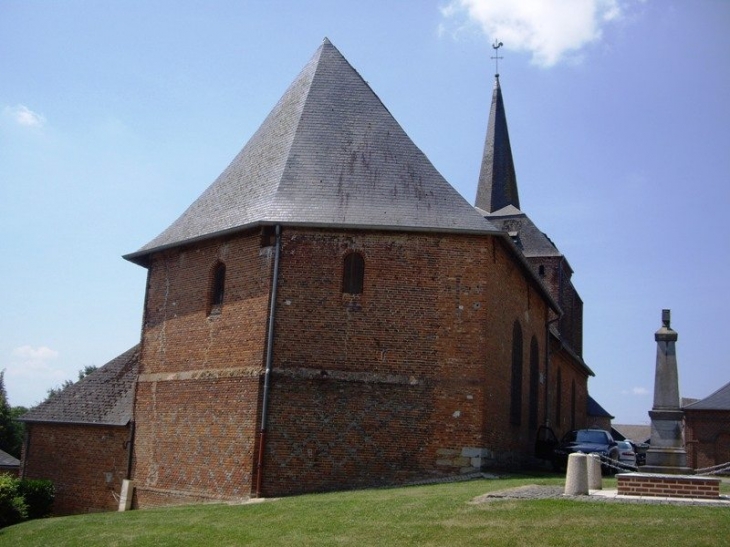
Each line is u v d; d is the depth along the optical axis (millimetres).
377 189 21672
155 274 24109
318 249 20688
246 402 19984
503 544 11289
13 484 21781
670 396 15336
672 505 13039
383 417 19859
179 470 21266
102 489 23469
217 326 21484
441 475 19578
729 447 40812
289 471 19406
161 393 22594
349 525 13125
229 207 22828
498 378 21656
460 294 20578
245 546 12820
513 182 46750
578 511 12656
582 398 44500
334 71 24609
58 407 25484
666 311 15859
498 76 48188
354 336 20266
